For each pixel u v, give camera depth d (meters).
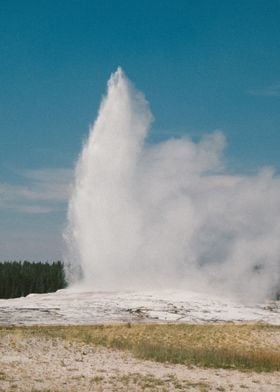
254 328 56.53
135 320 60.62
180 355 40.16
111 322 58.97
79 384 31.28
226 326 57.22
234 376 35.19
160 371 35.62
